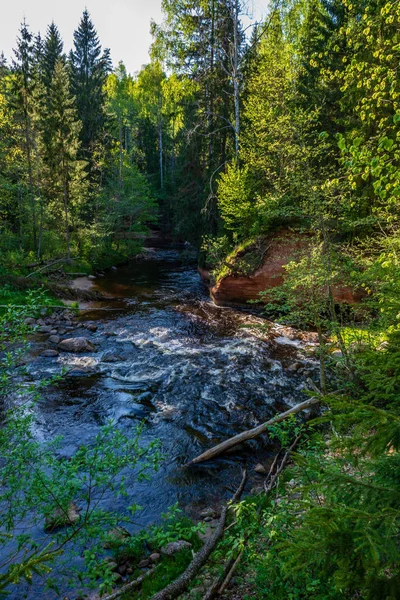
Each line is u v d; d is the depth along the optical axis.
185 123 27.22
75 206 30.06
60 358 13.14
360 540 2.06
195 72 21.66
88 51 45.66
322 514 2.10
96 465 4.48
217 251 21.56
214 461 7.85
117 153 45.91
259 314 18.45
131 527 6.00
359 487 2.37
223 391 10.81
